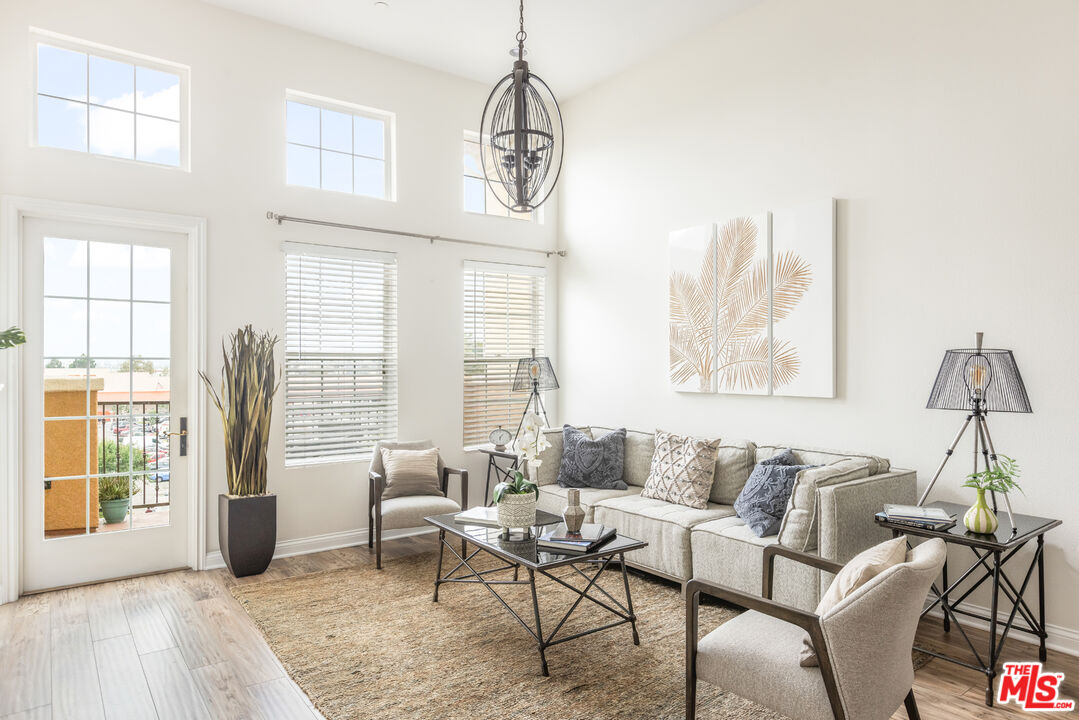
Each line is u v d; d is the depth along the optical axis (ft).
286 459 14.98
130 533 13.20
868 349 12.06
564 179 19.17
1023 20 10.17
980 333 9.86
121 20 12.91
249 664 9.29
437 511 14.14
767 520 10.88
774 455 12.43
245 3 13.85
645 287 16.53
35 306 12.32
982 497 8.91
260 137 14.47
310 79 15.12
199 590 12.36
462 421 17.42
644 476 15.11
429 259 16.89
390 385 16.31
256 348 13.75
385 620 10.87
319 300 15.30
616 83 17.44
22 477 12.19
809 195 13.01
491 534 10.64
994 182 10.48
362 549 15.28
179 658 9.48
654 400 16.29
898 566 5.90
